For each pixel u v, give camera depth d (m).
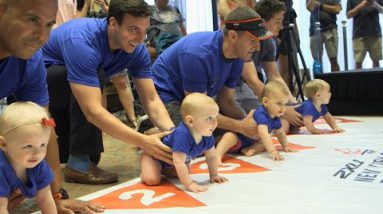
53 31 1.84
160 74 2.09
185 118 1.48
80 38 1.60
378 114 2.98
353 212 1.21
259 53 2.54
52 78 1.82
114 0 1.60
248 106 2.51
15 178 1.07
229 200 1.37
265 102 1.95
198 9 4.76
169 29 3.54
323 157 1.85
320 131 2.43
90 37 1.62
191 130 1.49
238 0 2.94
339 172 1.61
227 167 1.79
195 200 1.39
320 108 2.42
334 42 4.18
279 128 2.00
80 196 1.60
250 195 1.40
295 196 1.37
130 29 1.58
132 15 1.55
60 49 1.79
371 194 1.35
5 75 1.20
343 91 3.05
